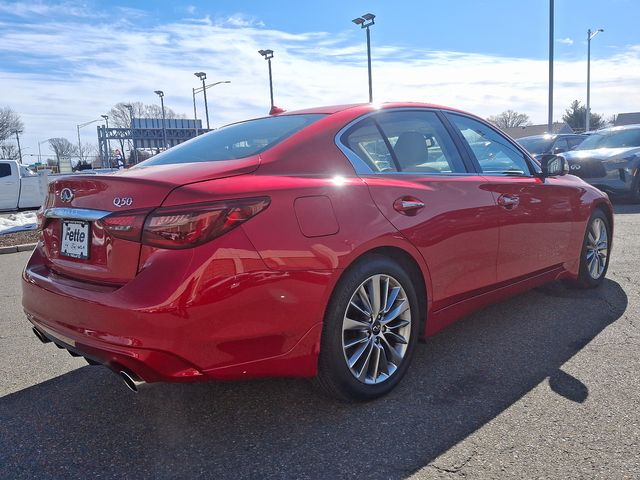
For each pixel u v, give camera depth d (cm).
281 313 250
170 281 229
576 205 448
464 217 335
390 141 330
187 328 230
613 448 241
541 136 1469
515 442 249
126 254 245
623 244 685
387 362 302
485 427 263
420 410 282
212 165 274
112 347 236
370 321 288
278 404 296
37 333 303
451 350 362
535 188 402
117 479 235
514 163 415
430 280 317
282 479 229
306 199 264
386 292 295
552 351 353
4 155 7619
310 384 314
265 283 244
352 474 230
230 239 238
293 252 252
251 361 247
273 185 259
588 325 398
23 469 244
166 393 316
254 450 252
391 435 260
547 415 271
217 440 263
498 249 365
